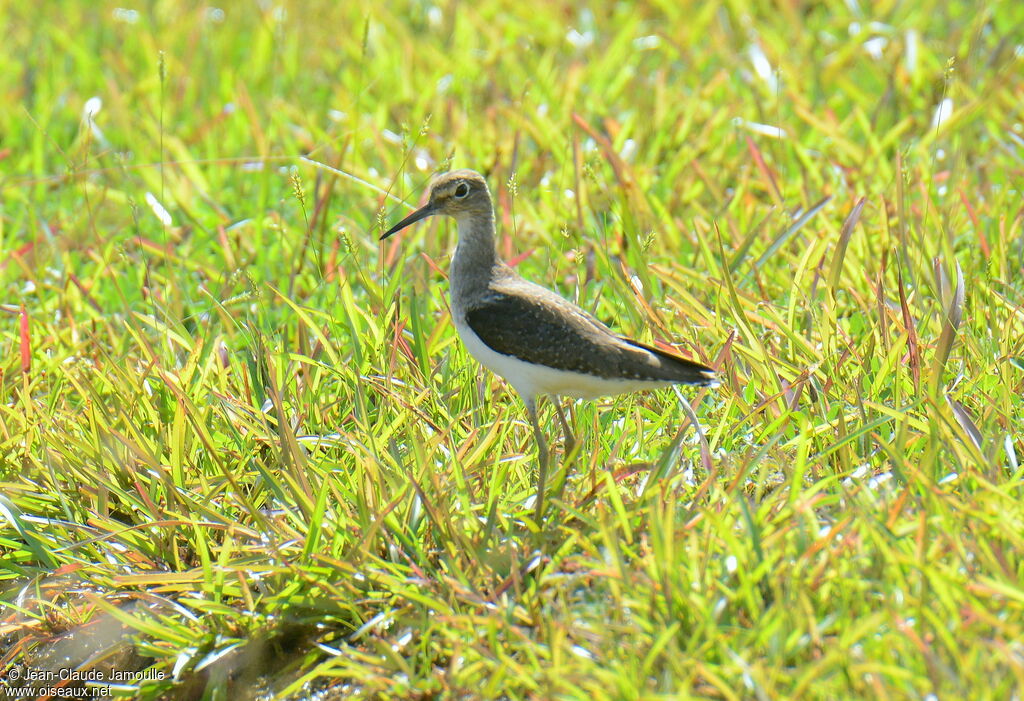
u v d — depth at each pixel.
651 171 16.08
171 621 9.17
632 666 7.59
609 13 22.20
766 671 7.31
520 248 14.70
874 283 12.64
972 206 14.31
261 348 11.45
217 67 20.48
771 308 11.61
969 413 10.08
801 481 9.03
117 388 11.20
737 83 18.77
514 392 11.46
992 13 19.14
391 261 14.18
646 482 9.42
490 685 7.78
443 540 9.38
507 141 16.73
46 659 9.59
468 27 20.34
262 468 9.85
